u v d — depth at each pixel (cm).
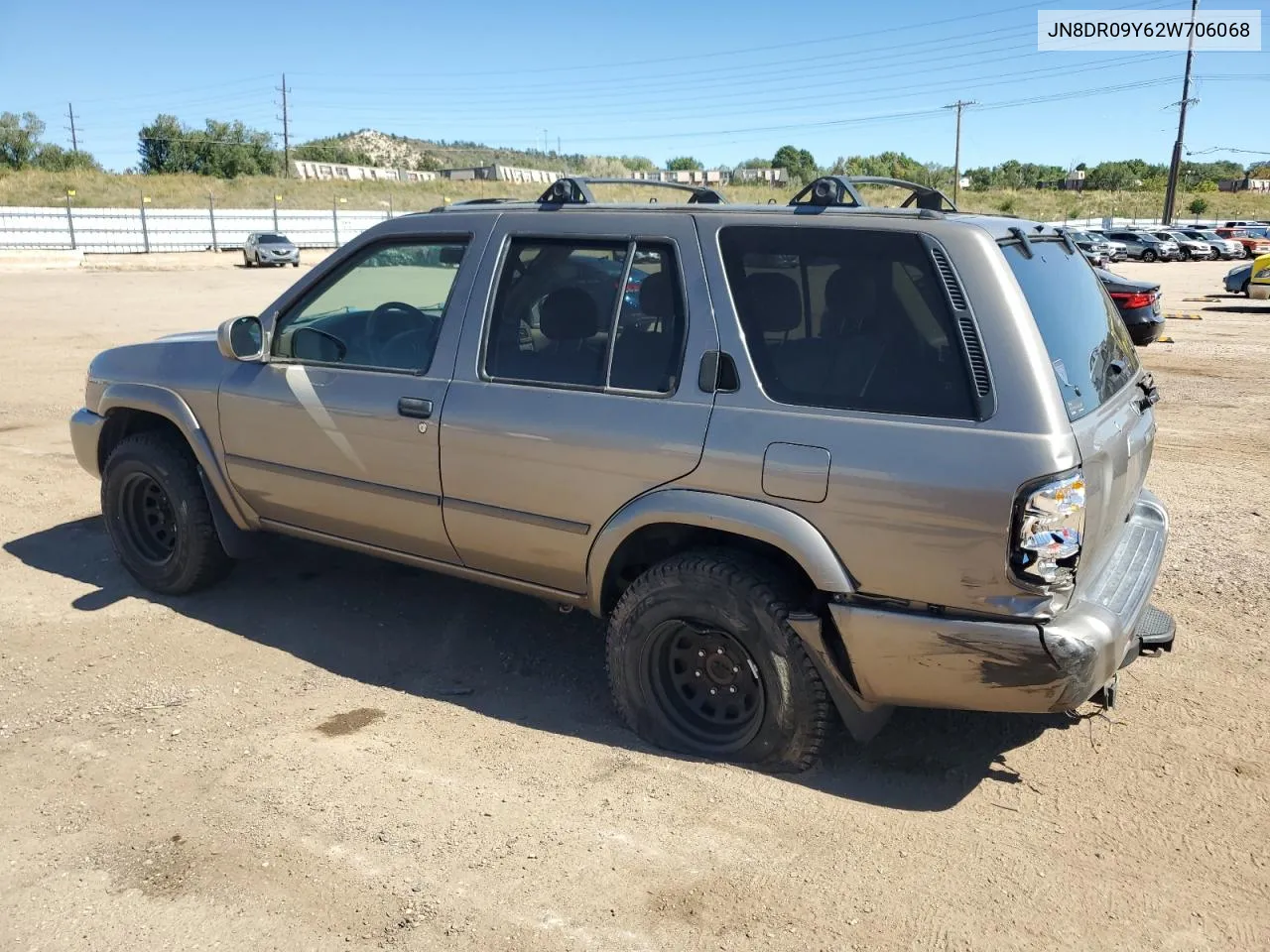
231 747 364
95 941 268
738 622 336
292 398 432
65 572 536
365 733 376
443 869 297
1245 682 417
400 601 500
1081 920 278
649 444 344
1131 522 397
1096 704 399
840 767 354
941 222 316
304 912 279
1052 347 311
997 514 292
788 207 343
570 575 380
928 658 311
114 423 516
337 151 11131
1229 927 276
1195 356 1343
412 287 420
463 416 384
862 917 278
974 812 328
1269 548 577
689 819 322
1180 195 8444
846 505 312
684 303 348
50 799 332
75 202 4916
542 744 369
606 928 273
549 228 383
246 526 480
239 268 3747
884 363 315
